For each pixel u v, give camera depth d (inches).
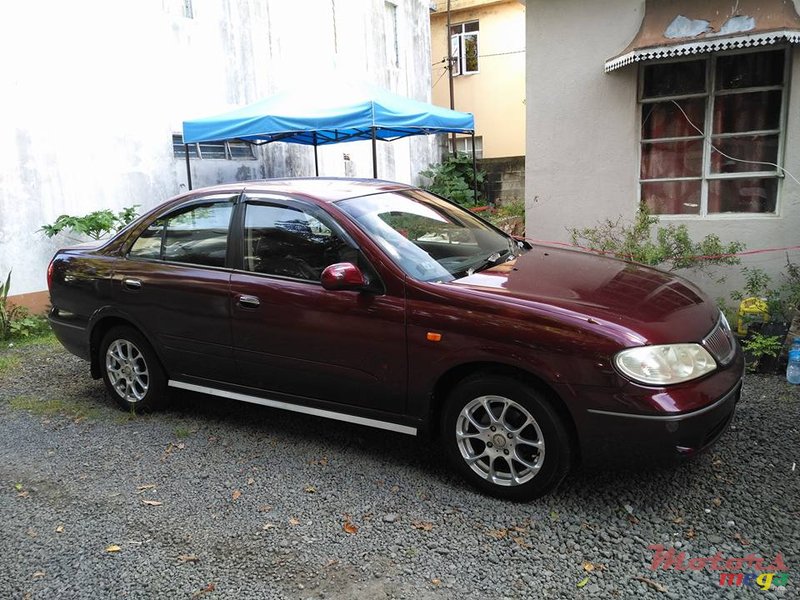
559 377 120.6
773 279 248.1
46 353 258.7
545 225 285.3
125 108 346.0
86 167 328.2
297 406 157.4
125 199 347.6
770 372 195.5
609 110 265.9
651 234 265.3
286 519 128.6
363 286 140.4
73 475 150.8
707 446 123.9
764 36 221.6
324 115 327.6
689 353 122.5
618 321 122.0
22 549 122.0
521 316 125.2
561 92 272.8
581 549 115.6
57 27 313.4
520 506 129.7
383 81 589.9
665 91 259.8
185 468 152.0
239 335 159.0
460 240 164.2
